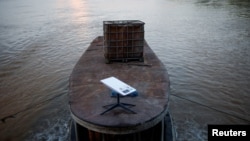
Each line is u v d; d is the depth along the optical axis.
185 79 12.70
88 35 24.05
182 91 11.29
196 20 30.89
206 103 10.16
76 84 7.50
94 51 11.44
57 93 11.38
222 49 17.98
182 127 8.53
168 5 50.47
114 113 5.76
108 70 8.67
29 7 51.88
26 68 14.81
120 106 5.80
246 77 12.69
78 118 5.64
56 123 9.01
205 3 50.00
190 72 13.66
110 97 6.56
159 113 5.73
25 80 12.95
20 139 8.16
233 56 16.25
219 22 28.80
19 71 14.31
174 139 7.67
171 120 8.63
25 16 37.88
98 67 9.03
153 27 27.28
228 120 8.90
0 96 11.13
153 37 22.59
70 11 44.44
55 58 16.81
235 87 11.56
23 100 10.76
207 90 11.32
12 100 10.77
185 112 9.49
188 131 8.30
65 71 14.24
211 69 14.00
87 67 9.08
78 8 49.84
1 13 41.75
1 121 9.15
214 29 25.11
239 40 20.39
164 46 19.41
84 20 33.38
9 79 13.12
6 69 14.59
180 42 20.48
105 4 58.09
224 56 16.33
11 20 33.66
